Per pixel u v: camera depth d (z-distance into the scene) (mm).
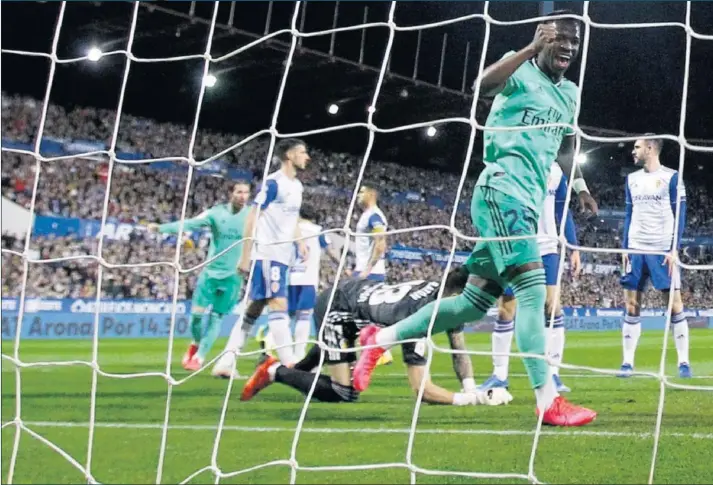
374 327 3732
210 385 5082
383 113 21250
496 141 3533
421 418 3727
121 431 3465
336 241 17500
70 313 12836
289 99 20453
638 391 4809
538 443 3129
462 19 2812
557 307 4762
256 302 5539
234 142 21328
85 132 19141
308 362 4133
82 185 18016
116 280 15844
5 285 14992
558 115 3553
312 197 21094
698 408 4070
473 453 2977
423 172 22391
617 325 15516
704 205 19438
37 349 9984
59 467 2791
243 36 17141
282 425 3580
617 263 17594
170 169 19703
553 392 3488
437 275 20000
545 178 3543
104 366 7062
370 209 6977
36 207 16906
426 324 3607
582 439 3209
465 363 4344
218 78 19172
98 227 16969
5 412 4012
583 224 17969
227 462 2871
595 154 20500
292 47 2932
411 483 2387
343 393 4016
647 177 5824
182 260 16938
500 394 4207
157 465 2824
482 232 3496
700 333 12062
